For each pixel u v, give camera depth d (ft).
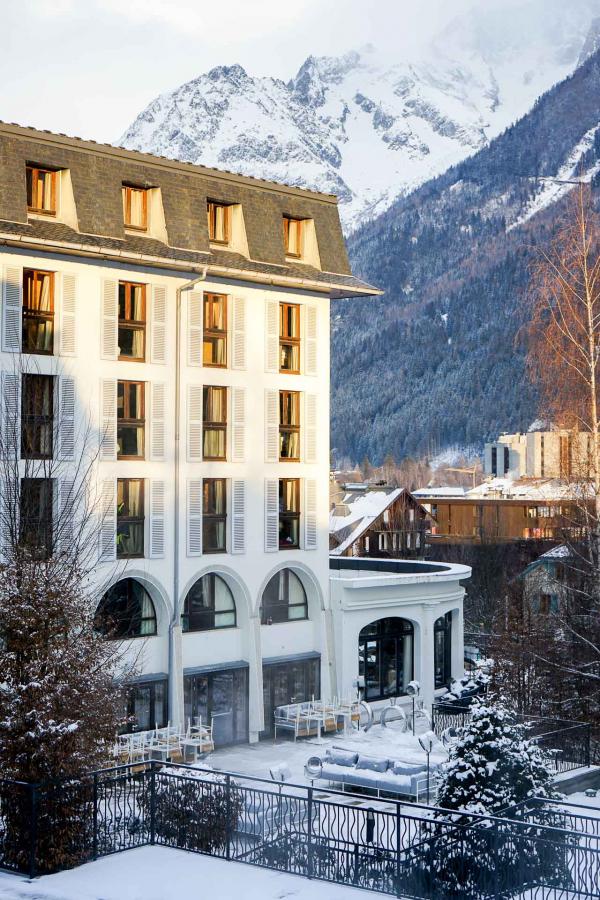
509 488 402.52
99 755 79.15
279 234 145.48
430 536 351.67
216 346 139.23
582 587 146.82
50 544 101.30
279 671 143.43
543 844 72.18
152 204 134.10
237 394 139.74
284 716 139.54
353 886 70.28
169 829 79.46
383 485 334.03
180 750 121.19
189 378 134.62
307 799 74.90
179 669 130.72
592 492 139.13
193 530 134.31
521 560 283.18
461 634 168.96
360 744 122.52
